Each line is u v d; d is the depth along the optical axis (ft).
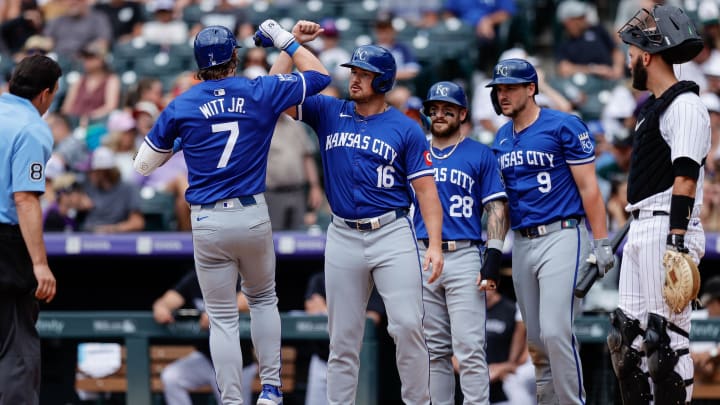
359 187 75.92
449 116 84.53
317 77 76.13
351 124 76.64
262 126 74.59
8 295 79.30
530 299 83.15
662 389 74.69
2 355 79.41
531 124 82.53
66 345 113.39
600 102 150.61
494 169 84.12
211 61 74.69
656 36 74.95
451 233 83.97
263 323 77.00
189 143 74.54
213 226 74.23
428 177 75.66
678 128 72.95
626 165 122.42
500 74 81.61
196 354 108.88
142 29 177.47
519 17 178.91
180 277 119.85
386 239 76.23
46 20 190.60
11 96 80.12
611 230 114.01
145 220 127.34
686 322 75.56
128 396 109.19
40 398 113.70
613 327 77.71
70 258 119.34
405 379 77.66
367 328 105.50
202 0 182.09
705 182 117.60
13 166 78.28
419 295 76.69
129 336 108.99
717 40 155.43
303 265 117.91
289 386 109.91
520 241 83.05
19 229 79.66
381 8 173.78
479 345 83.30
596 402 105.29
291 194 128.88
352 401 78.74
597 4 191.62
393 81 75.87
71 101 161.48
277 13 176.04
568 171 81.56
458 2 171.01
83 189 128.36
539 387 84.48
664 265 72.33
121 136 138.41
